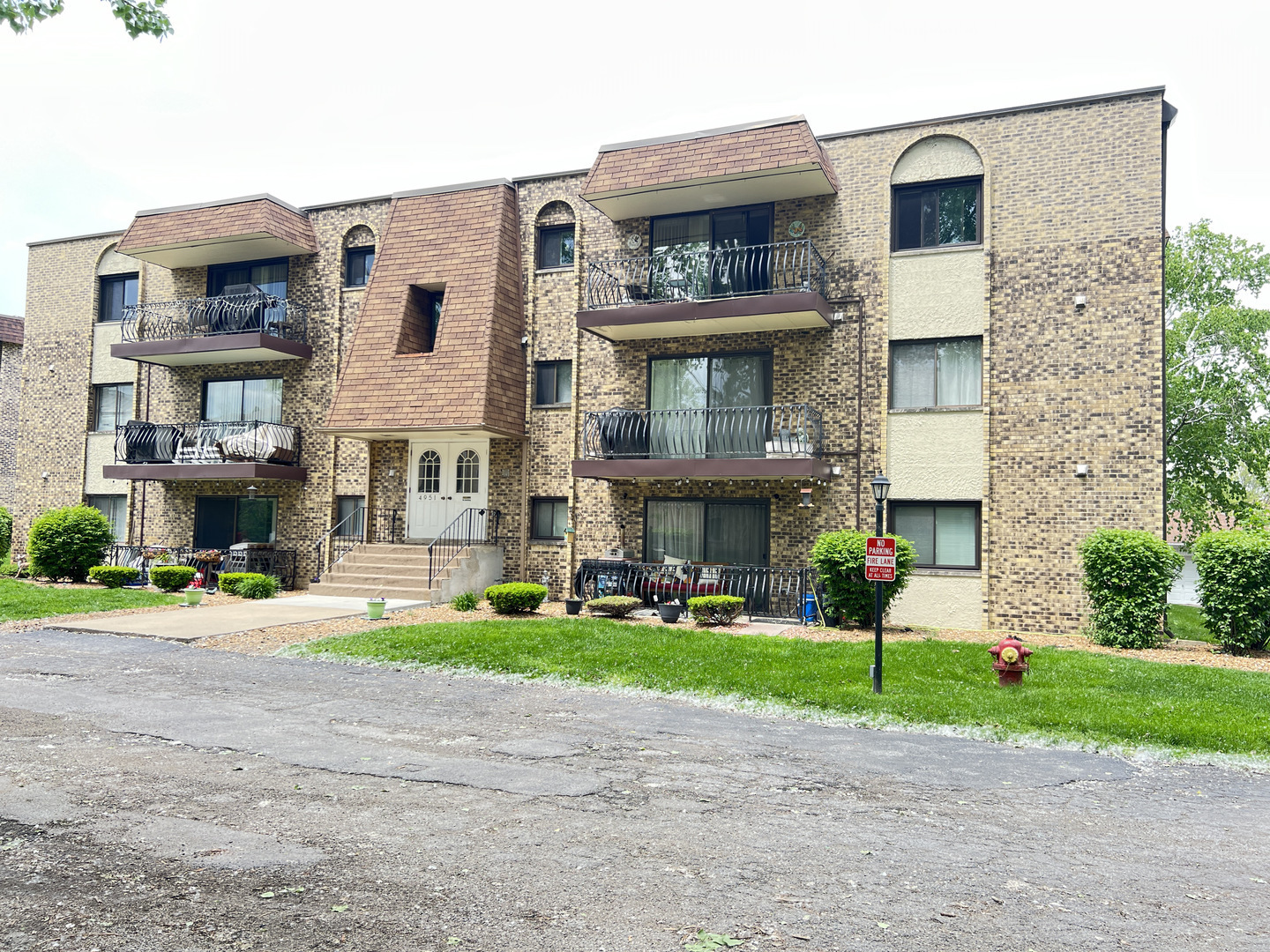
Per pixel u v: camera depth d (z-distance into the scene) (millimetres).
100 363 23016
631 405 17516
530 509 18281
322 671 10336
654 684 9766
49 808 5410
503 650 11180
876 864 4836
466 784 6156
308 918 3951
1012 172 15094
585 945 3750
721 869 4688
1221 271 28266
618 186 16250
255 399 21109
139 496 21953
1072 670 10461
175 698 8727
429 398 17406
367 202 20141
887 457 15555
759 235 16828
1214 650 12602
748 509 16609
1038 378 14703
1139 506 13961
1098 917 4207
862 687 9625
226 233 19453
